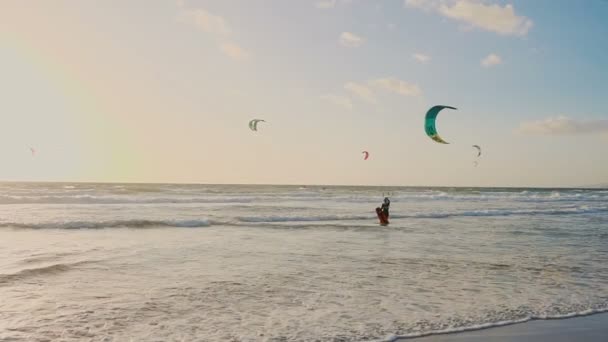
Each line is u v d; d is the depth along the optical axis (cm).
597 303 748
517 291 824
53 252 1163
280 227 1866
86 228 1716
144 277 888
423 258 1161
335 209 2945
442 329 606
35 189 5962
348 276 927
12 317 630
